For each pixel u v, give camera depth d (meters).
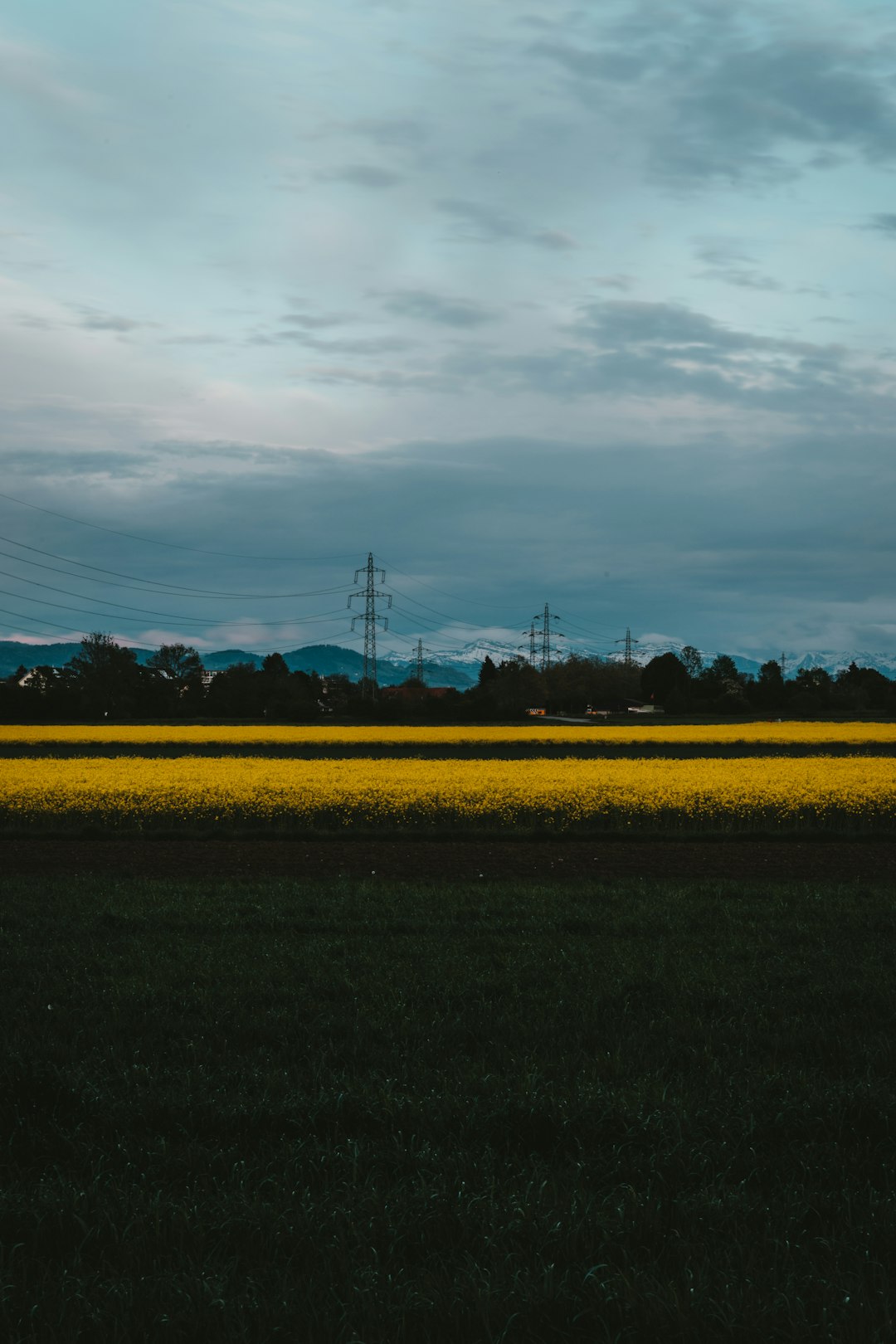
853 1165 5.29
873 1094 6.05
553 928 11.42
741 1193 4.97
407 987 8.77
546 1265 4.33
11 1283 4.23
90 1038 7.44
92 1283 4.27
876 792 22.98
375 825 22.00
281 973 9.34
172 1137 5.75
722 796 22.41
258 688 109.94
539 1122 5.72
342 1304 4.08
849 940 10.71
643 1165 5.26
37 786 24.00
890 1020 7.81
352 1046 7.18
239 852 19.17
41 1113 5.95
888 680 153.12
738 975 9.27
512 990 8.74
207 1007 8.27
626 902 13.18
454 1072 6.71
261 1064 6.92
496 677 142.00
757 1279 4.22
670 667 138.38
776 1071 6.63
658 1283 4.17
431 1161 5.32
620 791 22.95
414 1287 4.21
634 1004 8.41
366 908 12.74
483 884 15.06
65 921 11.79
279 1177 5.18
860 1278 4.20
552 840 20.80
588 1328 3.97
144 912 12.43
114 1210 4.82
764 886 14.77
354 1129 5.80
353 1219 4.77
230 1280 4.26
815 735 57.34
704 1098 6.16
